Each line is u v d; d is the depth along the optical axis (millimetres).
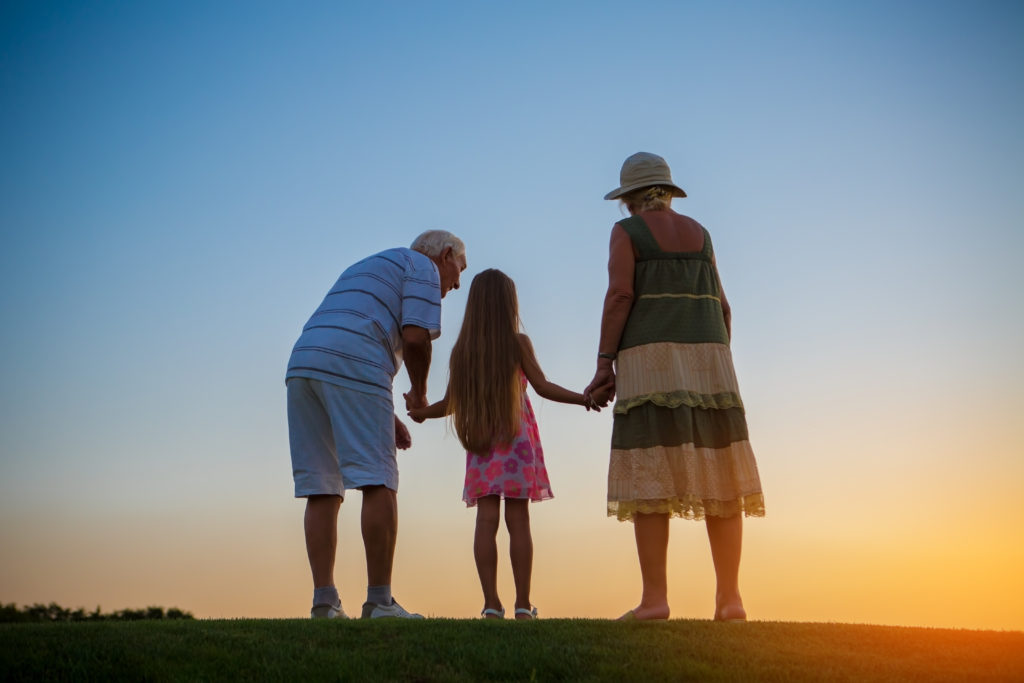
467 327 5887
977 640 4109
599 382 4691
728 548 4492
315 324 4949
